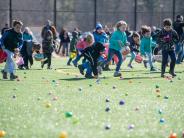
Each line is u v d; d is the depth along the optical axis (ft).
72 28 153.89
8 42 64.23
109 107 42.78
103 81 64.34
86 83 61.62
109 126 34.35
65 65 96.58
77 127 34.63
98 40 80.38
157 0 160.04
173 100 47.62
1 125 35.32
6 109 41.57
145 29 84.69
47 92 52.34
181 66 91.25
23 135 32.30
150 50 84.79
